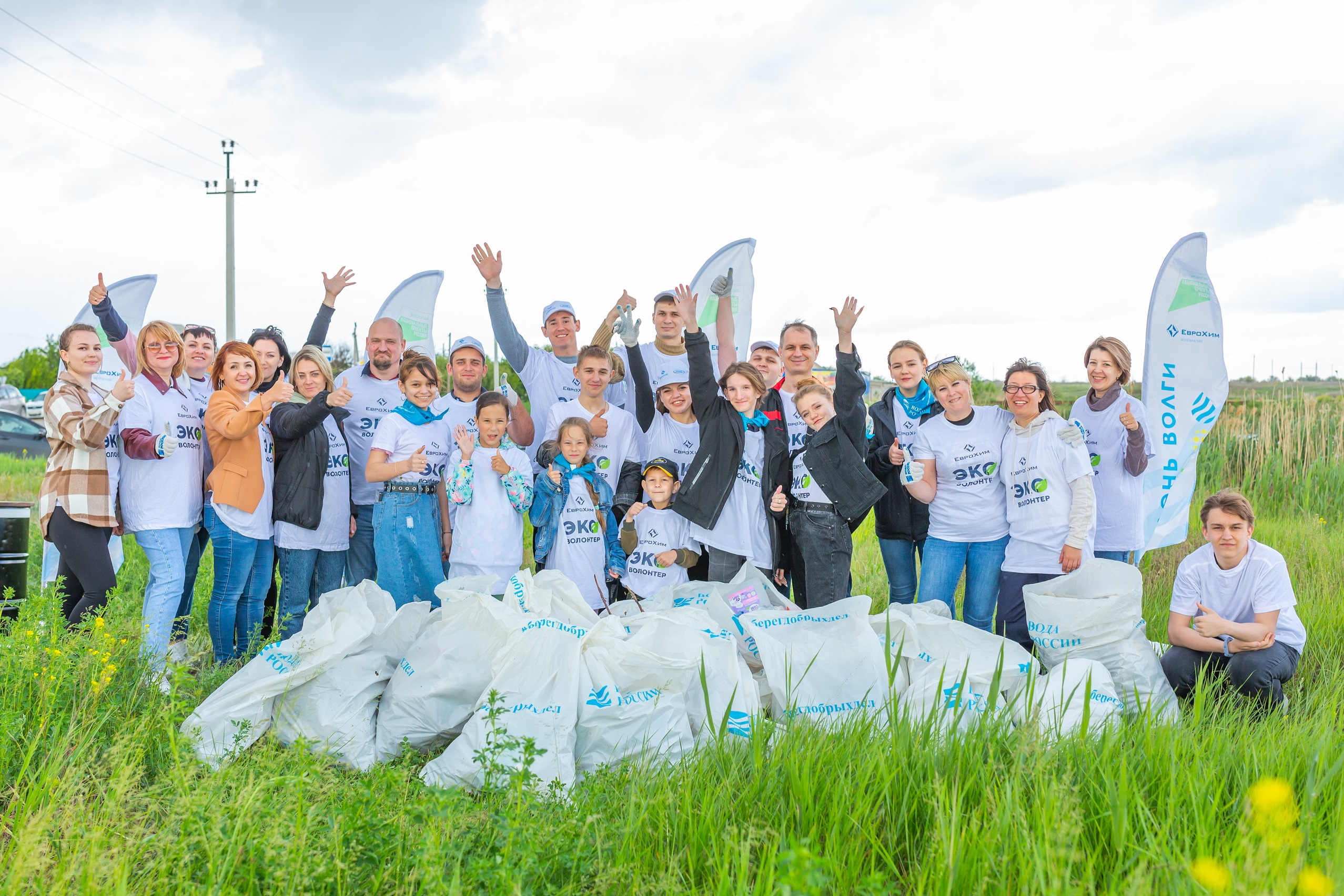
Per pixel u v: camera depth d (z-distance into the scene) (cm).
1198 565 461
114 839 244
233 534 489
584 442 530
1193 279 652
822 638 423
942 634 424
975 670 404
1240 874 218
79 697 341
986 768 301
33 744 294
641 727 366
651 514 545
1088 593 443
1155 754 312
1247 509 442
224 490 487
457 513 513
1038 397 484
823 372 823
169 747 321
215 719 357
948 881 229
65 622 402
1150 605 611
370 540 578
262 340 560
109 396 442
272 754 319
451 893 223
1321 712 371
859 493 515
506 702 356
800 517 527
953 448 508
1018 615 487
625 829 265
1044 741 309
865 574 723
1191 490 659
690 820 272
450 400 568
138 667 386
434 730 377
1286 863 225
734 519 538
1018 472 489
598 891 236
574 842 255
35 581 671
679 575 540
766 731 349
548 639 371
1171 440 655
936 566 514
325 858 234
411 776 345
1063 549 470
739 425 535
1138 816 269
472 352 566
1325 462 955
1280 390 1098
